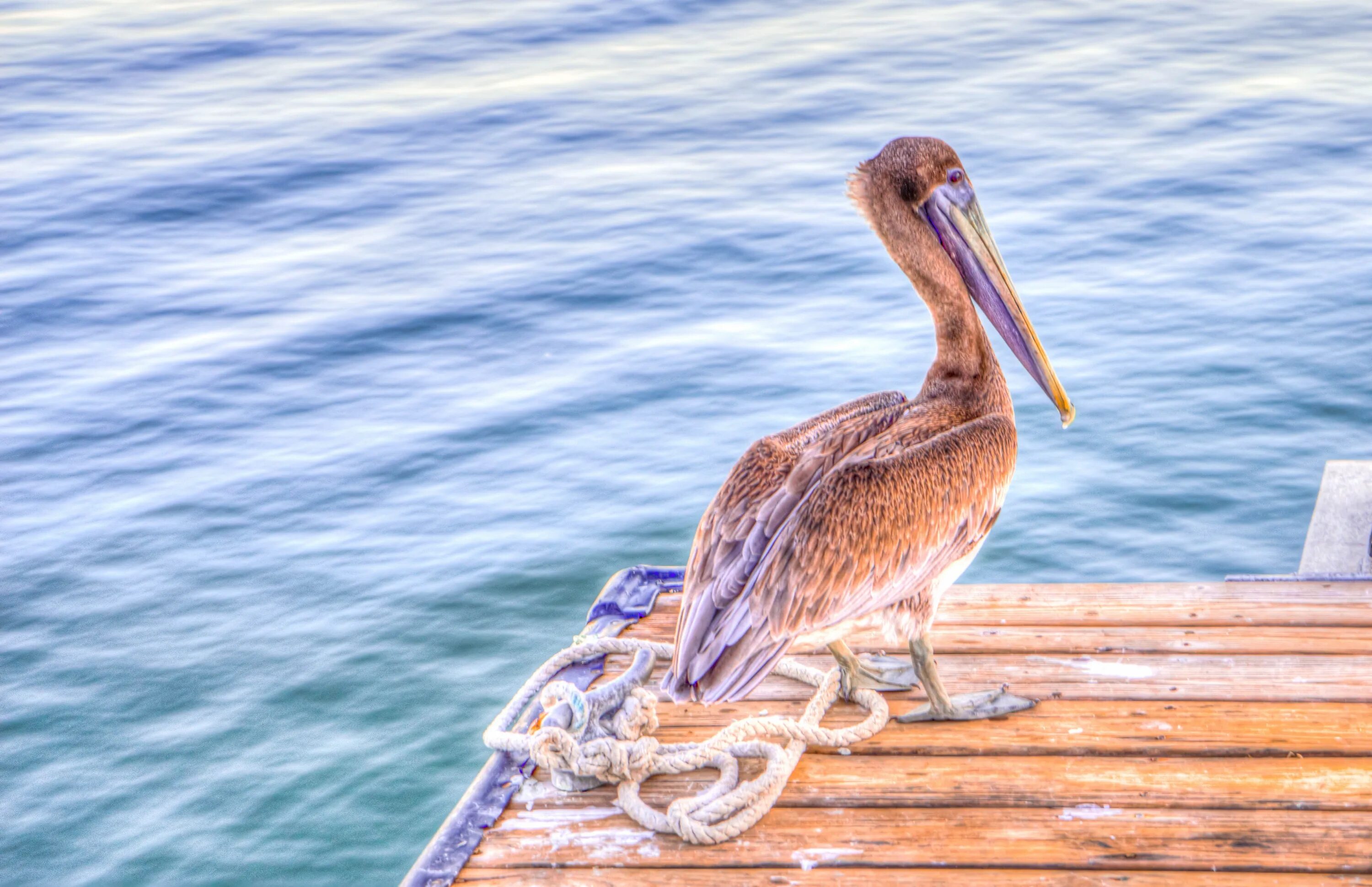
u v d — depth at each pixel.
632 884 4.02
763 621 4.27
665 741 4.87
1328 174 21.09
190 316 17.94
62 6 47.19
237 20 43.38
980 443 4.58
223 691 9.97
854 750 4.65
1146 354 14.65
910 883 3.93
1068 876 3.91
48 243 21.64
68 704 9.85
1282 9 36.56
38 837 8.52
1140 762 4.46
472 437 13.87
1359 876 3.84
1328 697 4.80
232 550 11.93
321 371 15.79
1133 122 25.36
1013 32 35.75
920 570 4.47
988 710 4.81
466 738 9.35
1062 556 10.95
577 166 24.89
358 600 11.06
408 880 4.06
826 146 25.30
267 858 8.28
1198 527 11.27
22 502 12.91
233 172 25.61
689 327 16.58
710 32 37.97
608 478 12.87
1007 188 21.52
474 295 18.11
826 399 14.18
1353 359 14.12
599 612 5.98
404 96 31.67
